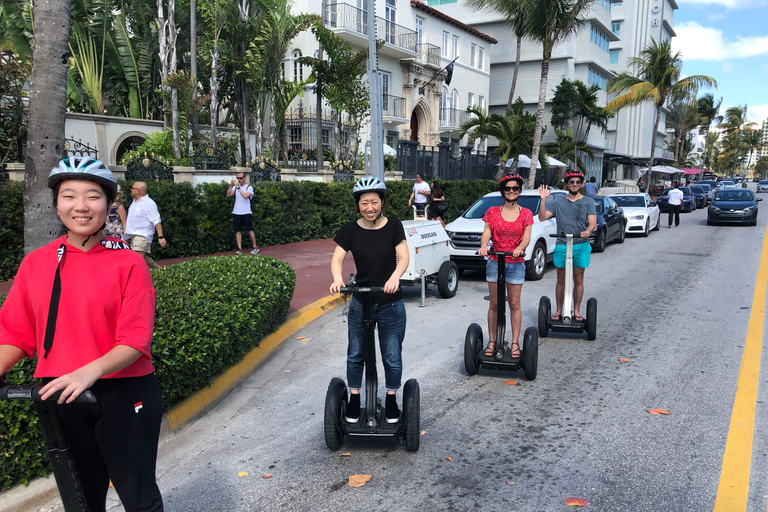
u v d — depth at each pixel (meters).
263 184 13.91
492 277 5.64
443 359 6.17
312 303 8.25
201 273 6.52
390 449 4.10
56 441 2.15
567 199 6.82
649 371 5.68
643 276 11.25
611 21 50.97
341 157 20.98
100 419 2.22
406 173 22.11
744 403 4.79
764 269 11.84
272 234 14.23
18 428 3.25
